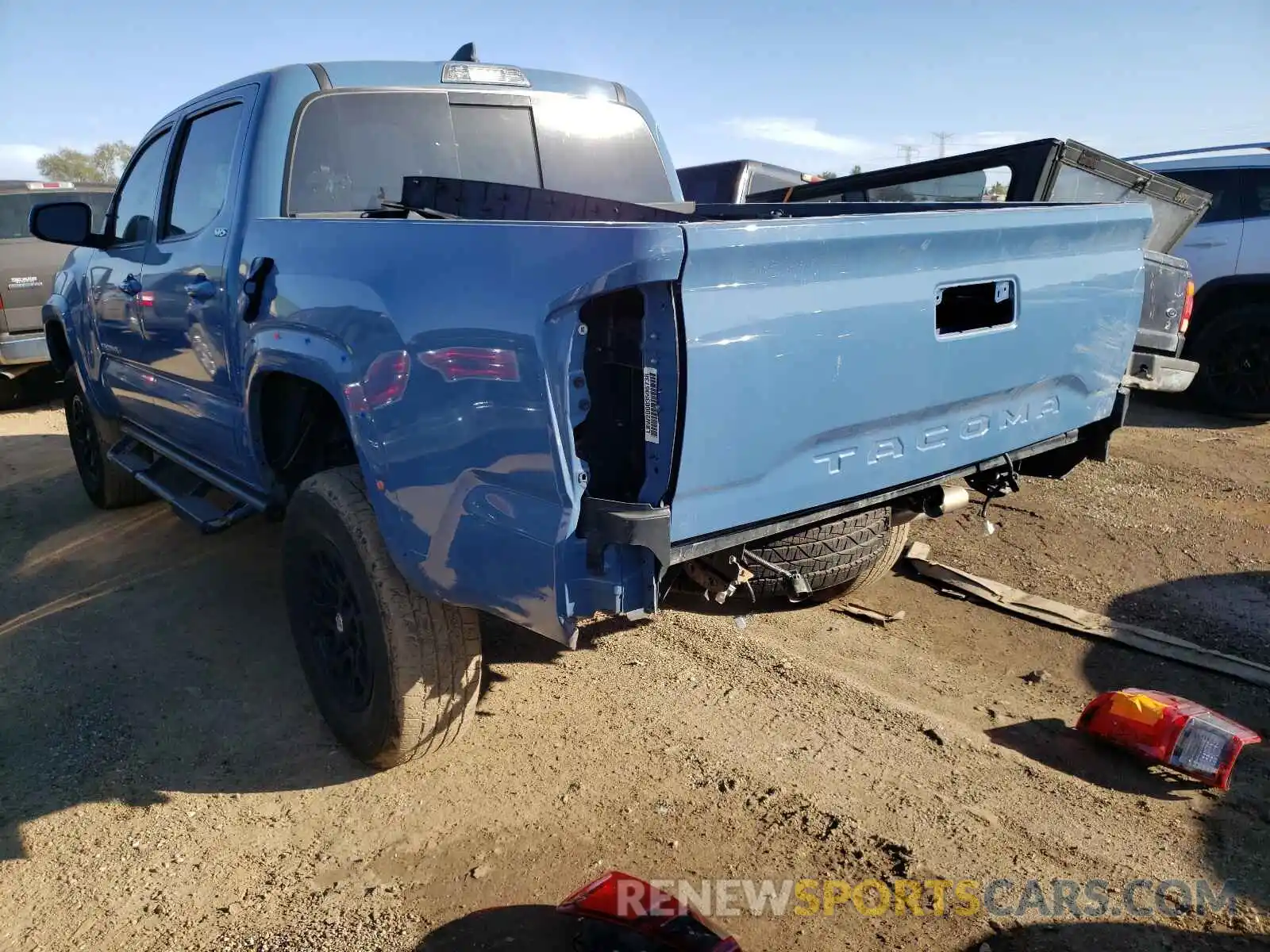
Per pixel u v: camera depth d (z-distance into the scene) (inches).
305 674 132.3
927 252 101.4
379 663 111.3
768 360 90.5
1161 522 210.1
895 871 100.7
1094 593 174.2
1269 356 304.5
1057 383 124.1
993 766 120.4
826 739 127.2
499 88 159.6
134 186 190.2
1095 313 124.4
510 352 88.6
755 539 99.3
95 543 213.3
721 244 83.7
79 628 168.4
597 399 89.6
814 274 92.7
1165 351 236.2
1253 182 308.7
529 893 98.8
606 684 143.9
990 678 144.6
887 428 105.4
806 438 96.7
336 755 127.3
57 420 360.8
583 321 87.6
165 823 113.2
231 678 149.1
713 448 89.0
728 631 161.5
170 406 170.4
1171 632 157.2
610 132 173.2
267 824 112.6
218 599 179.8
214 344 142.6
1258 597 170.6
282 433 137.5
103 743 131.3
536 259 87.6
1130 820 109.4
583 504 87.8
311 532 119.1
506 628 164.4
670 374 85.2
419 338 97.3
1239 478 244.1
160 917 97.6
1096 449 137.1
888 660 150.8
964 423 113.9
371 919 96.0
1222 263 313.9
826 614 168.2
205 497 170.7
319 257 115.0
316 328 113.1
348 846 108.0
